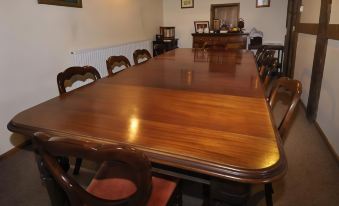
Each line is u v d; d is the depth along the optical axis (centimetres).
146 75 202
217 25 552
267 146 87
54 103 137
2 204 169
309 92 308
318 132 264
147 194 76
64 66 298
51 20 274
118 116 117
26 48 244
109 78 193
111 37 399
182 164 81
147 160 68
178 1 577
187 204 165
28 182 191
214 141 91
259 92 152
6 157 225
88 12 338
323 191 174
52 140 69
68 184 80
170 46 548
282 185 180
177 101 137
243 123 106
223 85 169
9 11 223
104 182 111
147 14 515
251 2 527
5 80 226
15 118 117
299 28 404
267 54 271
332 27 236
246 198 86
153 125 105
